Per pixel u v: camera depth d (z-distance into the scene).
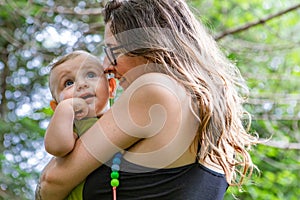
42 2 6.45
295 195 6.62
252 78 6.77
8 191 6.17
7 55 7.34
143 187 1.89
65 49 6.59
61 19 6.75
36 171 6.42
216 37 5.64
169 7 2.04
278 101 6.39
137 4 2.03
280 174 6.30
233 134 2.06
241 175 2.09
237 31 5.73
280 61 7.38
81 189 1.94
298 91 7.14
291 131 6.86
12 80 7.47
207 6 7.26
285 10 5.69
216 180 2.00
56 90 2.11
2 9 6.63
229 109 2.03
